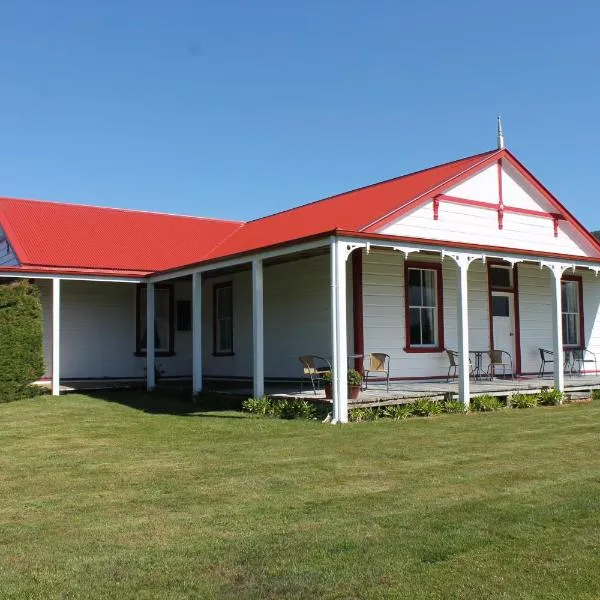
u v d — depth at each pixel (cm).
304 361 1334
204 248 2173
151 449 935
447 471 768
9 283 1694
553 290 1499
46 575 465
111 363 1994
